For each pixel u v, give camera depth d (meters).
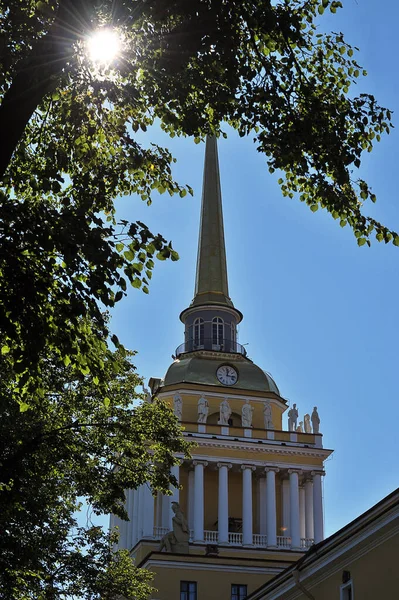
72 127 21.44
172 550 59.44
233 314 80.94
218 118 21.39
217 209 86.88
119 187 21.81
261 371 76.50
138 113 21.69
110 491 32.00
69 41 16.42
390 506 27.38
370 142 20.84
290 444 71.06
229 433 70.44
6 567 28.67
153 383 78.06
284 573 35.59
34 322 16.84
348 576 30.67
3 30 18.67
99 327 17.81
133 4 17.89
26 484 29.33
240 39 19.69
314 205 21.08
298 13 20.88
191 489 68.88
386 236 20.36
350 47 21.88
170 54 19.00
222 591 56.31
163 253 17.84
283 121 20.08
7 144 15.28
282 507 70.38
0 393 26.98
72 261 16.95
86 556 35.44
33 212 16.72
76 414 31.91
